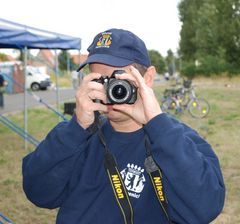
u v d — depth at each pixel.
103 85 1.58
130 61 1.61
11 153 9.02
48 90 33.16
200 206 1.47
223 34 38.06
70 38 9.98
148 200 1.63
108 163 1.66
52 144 1.63
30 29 8.38
